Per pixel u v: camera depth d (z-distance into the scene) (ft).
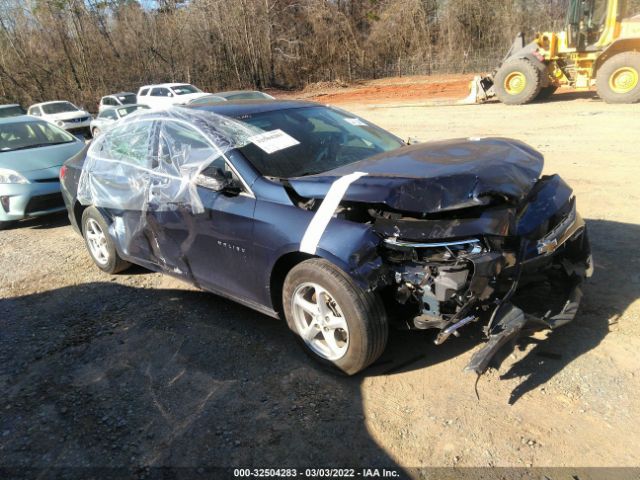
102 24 121.29
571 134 34.45
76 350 13.39
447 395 10.34
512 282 10.49
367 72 121.29
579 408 9.60
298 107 15.49
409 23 118.62
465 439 9.18
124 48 122.21
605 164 25.58
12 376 12.52
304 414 10.28
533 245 10.61
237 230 12.11
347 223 10.53
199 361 12.37
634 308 12.44
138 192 14.94
